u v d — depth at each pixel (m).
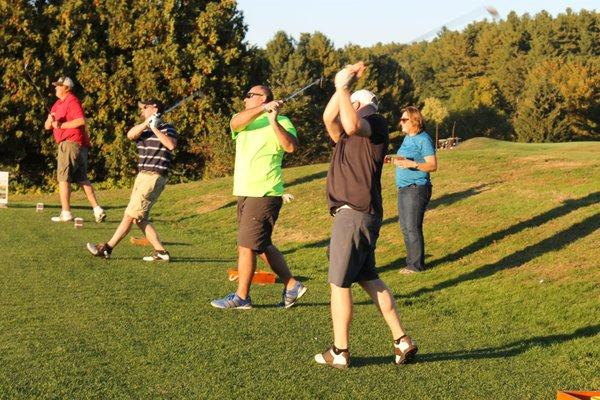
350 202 5.72
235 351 6.10
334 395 5.11
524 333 7.18
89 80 35.81
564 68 74.56
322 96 53.81
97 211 15.19
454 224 12.37
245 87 37.81
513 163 17.45
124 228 10.63
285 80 54.19
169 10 36.34
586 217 11.27
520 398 5.24
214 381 5.31
